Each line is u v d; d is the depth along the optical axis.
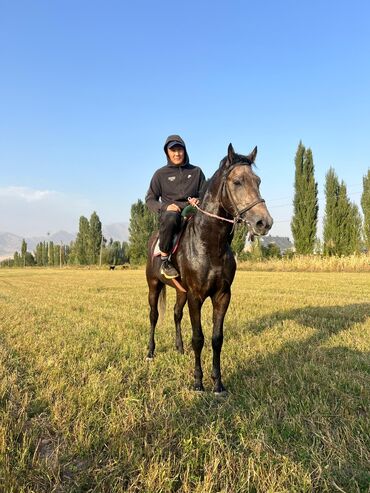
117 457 3.36
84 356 6.49
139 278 32.28
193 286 5.03
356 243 44.69
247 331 8.30
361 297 14.69
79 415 4.11
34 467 3.26
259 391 4.74
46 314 11.36
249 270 39.94
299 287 19.03
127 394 4.71
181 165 6.09
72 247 100.25
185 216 5.30
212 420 3.99
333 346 6.91
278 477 2.97
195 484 3.00
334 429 3.75
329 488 2.94
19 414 4.20
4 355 6.47
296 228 47.16
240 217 4.55
